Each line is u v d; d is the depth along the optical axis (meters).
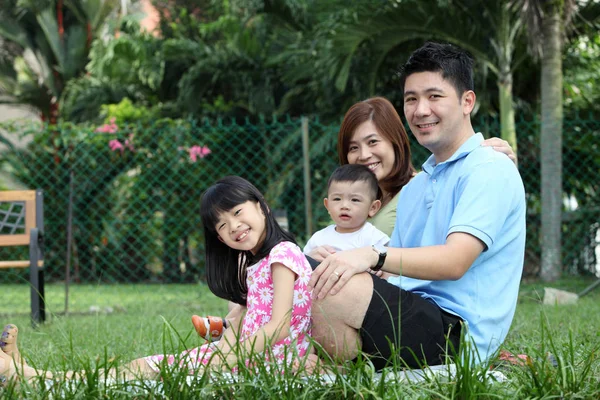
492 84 11.27
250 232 2.74
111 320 5.91
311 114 12.52
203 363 2.58
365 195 3.41
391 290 2.48
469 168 2.63
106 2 16.62
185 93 13.28
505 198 2.58
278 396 2.17
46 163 11.72
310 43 11.52
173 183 10.91
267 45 13.23
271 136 11.61
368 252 2.47
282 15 12.56
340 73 10.05
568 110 11.30
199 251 11.20
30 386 2.32
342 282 2.43
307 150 8.48
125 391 2.22
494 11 9.62
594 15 9.84
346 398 2.19
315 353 2.67
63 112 15.51
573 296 7.07
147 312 6.54
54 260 11.70
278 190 10.73
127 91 14.64
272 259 2.69
